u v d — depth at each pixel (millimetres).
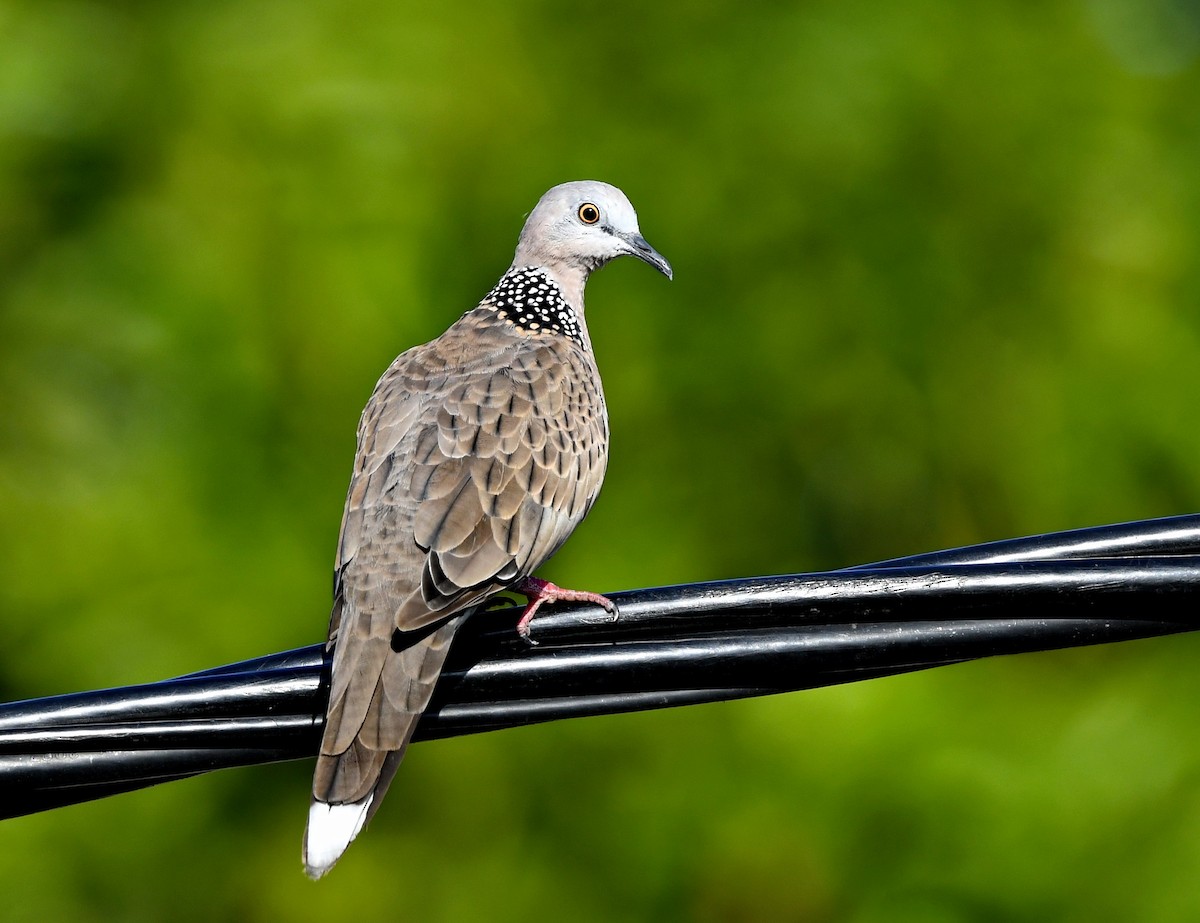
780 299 13891
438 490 7133
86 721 6227
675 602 6453
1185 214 14266
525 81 13906
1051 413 13984
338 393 13430
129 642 13047
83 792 6500
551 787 13461
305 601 13258
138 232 13555
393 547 6922
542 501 7434
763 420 14031
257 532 13289
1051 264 14211
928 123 14000
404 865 13523
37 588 13266
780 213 13812
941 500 14477
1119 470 13914
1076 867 12594
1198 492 13883
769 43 13977
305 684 6426
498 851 13500
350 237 13375
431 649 6570
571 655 6547
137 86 13867
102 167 13781
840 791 12875
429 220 13461
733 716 13164
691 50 14102
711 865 13211
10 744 6180
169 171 13688
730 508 14078
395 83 13547
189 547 13164
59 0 14031
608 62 14234
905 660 6453
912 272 13984
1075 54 14477
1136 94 14523
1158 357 13883
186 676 6367
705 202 13789
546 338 8469
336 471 13438
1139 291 14102
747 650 6488
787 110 13758
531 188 13711
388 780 6227
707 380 13883
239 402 13398
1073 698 13406
